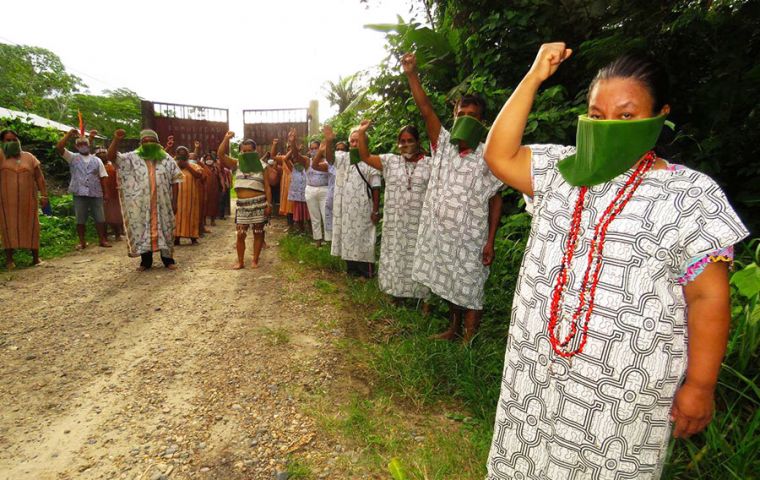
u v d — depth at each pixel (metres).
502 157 1.29
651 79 1.06
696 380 1.08
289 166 8.33
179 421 2.41
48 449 2.19
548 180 1.26
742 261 2.55
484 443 2.15
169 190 5.69
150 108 11.52
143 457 2.12
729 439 1.89
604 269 1.11
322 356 3.13
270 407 2.53
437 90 5.43
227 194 12.03
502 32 4.39
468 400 2.53
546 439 1.24
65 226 8.41
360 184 4.93
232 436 2.28
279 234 8.75
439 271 3.18
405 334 3.48
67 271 5.61
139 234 5.52
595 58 3.89
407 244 3.88
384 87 5.59
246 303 4.36
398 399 2.61
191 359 3.13
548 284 1.20
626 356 1.09
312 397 2.63
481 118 2.94
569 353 1.15
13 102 32.56
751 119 3.09
